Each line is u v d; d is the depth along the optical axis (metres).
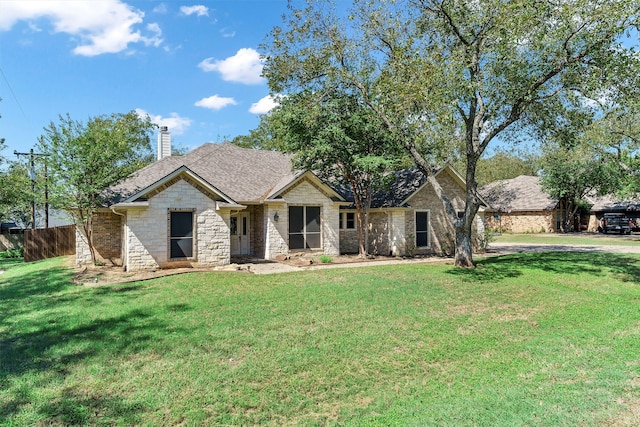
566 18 11.36
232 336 7.41
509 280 12.90
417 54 13.23
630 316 9.06
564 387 5.44
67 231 23.81
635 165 27.94
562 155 37.56
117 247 17.92
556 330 8.08
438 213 22.69
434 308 9.53
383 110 15.99
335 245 20.56
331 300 10.14
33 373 5.82
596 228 44.94
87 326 8.05
